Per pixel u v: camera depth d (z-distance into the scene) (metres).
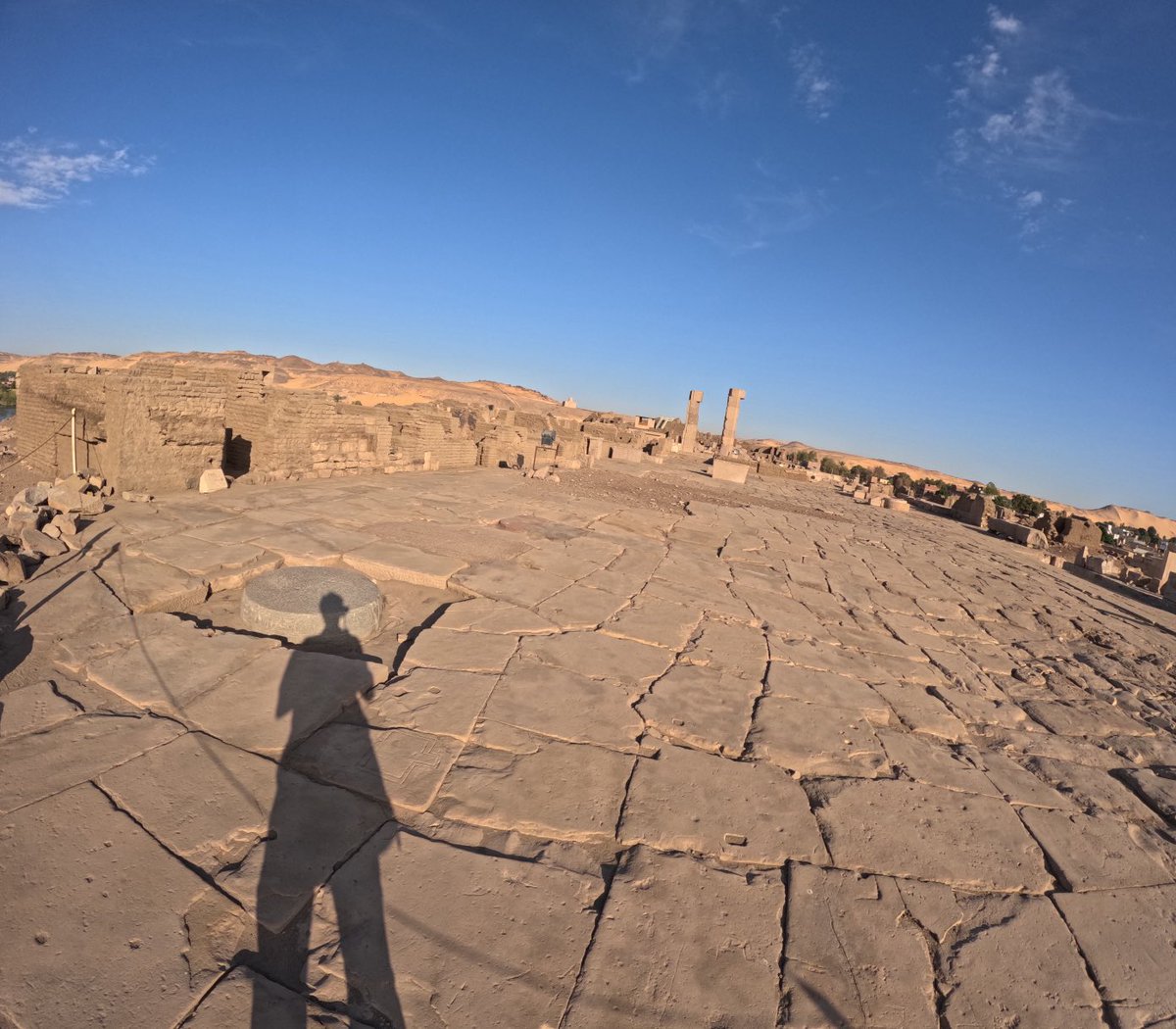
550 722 3.95
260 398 12.85
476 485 13.92
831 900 2.86
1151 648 8.84
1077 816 3.87
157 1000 2.02
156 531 6.84
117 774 3.00
